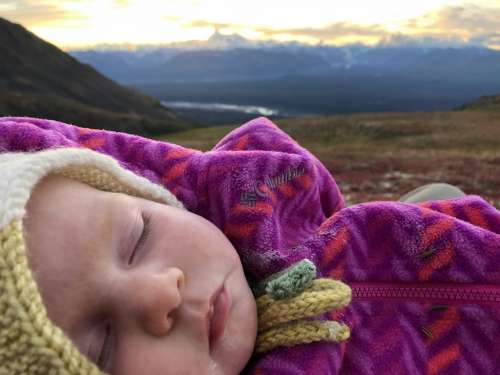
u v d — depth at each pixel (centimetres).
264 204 25
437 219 26
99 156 20
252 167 26
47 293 16
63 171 19
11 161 18
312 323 21
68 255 16
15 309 14
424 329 24
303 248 24
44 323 14
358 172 182
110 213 18
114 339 16
